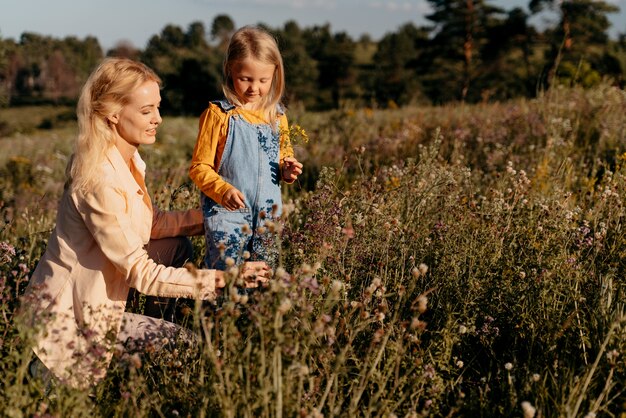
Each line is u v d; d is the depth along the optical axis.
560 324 2.83
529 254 3.24
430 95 56.09
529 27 49.62
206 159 3.27
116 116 2.77
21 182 9.19
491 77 50.91
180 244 3.47
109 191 2.63
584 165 5.57
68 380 2.28
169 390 2.43
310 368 2.43
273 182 3.33
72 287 2.70
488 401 2.45
